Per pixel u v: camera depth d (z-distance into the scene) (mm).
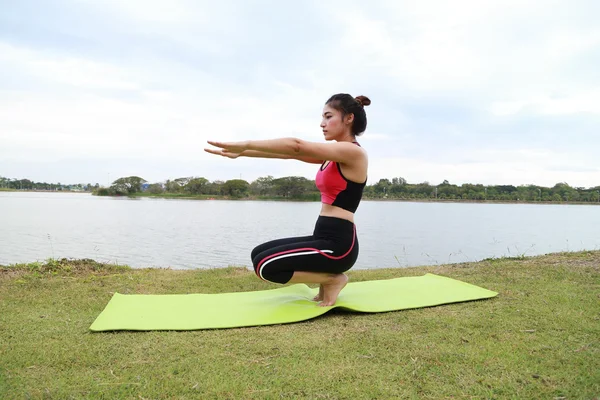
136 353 2363
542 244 14031
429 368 2156
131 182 86188
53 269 4957
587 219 34250
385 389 1937
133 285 4207
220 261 9430
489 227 23250
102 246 11906
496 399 1848
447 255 11016
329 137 3311
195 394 1893
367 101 3416
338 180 3125
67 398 1842
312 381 2014
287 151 2855
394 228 21516
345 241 3160
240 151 2859
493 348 2410
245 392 1909
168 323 2883
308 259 3102
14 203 50938
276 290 3955
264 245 3363
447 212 46500
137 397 1861
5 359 2250
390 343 2506
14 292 3777
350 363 2223
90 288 3998
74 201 60906
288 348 2436
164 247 11898
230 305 3365
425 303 3371
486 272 4695
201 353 2365
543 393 1892
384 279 4520
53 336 2625
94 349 2416
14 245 11688
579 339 2549
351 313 3209
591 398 1842
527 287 3895
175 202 62125
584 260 5227
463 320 2938
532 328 2756
